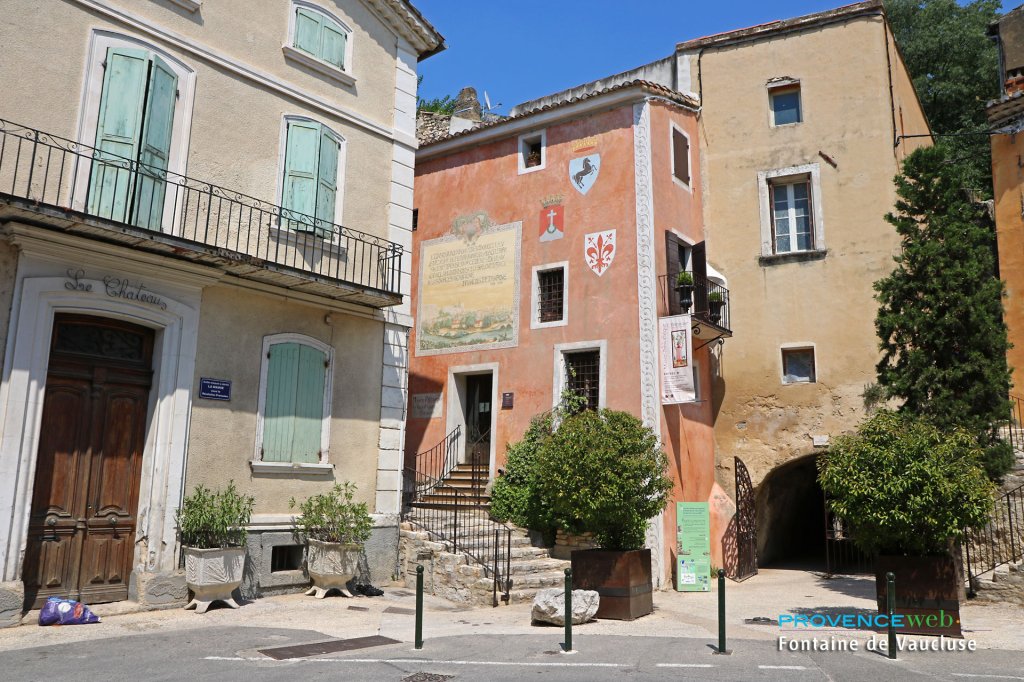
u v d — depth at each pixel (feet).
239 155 37.35
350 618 32.55
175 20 35.50
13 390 28.81
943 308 42.50
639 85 50.19
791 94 56.34
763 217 54.80
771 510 59.31
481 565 39.32
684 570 45.03
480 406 55.42
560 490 34.17
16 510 28.60
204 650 25.68
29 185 27.91
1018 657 26.04
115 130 32.22
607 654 26.07
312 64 41.19
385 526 41.55
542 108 54.08
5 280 29.19
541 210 53.93
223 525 32.94
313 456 39.01
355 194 42.60
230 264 34.24
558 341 51.08
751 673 23.38
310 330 39.68
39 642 26.08
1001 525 44.11
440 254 58.75
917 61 88.84
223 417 35.50
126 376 33.22
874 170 52.19
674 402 46.34
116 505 32.42
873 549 31.58
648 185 49.39
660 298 48.73
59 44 31.32
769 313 53.57
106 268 31.81
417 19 46.52
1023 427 51.06
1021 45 59.77
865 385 49.90
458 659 25.14
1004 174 54.70
